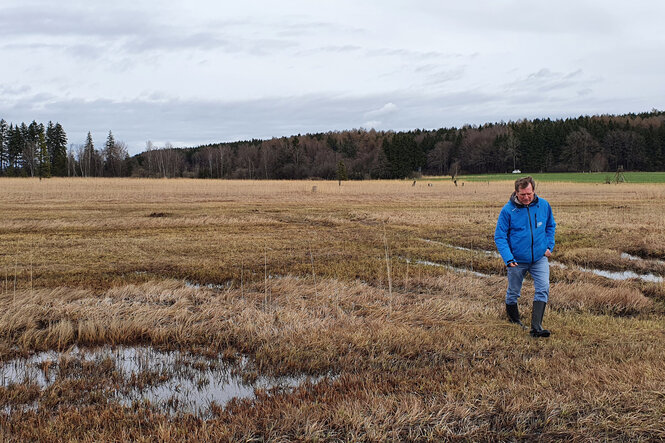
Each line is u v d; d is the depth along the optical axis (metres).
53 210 22.77
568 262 11.17
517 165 107.62
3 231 15.34
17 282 8.60
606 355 4.98
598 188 46.88
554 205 27.27
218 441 3.38
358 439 3.43
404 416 3.66
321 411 3.80
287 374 4.90
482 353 5.25
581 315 6.67
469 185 58.38
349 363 5.05
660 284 8.29
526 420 3.66
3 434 3.55
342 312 6.61
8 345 5.48
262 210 24.17
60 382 4.57
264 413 3.83
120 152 97.88
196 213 22.16
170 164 106.69
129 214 21.20
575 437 3.41
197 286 8.55
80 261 10.69
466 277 8.96
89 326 5.85
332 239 14.42
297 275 9.48
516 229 5.78
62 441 3.46
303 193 39.69
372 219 20.12
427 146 121.69
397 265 10.45
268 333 5.78
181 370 5.03
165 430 3.52
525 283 8.53
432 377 4.54
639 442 3.33
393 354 5.29
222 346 5.68
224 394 4.48
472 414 3.74
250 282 8.83
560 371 4.52
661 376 4.19
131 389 4.54
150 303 7.17
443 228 17.12
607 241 13.69
